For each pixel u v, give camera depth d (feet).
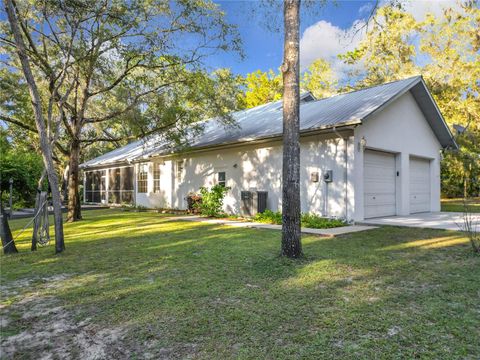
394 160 37.91
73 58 28.91
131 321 9.96
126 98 36.60
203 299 11.60
